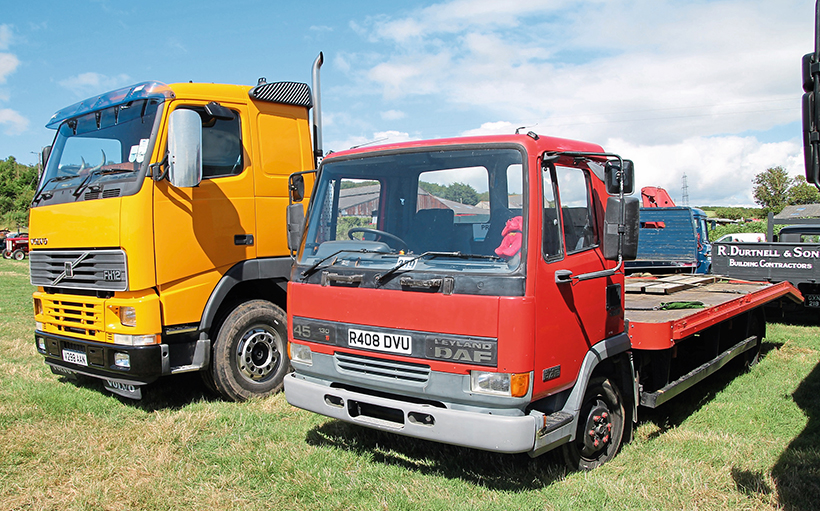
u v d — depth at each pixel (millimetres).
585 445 4359
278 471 4418
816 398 6301
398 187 4391
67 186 6199
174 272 5723
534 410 3822
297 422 5535
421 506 3842
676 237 15648
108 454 4773
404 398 4137
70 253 5926
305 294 4555
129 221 5473
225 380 6129
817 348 8945
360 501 3939
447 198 4145
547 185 3992
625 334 4770
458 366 3770
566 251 4121
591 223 4516
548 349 3836
